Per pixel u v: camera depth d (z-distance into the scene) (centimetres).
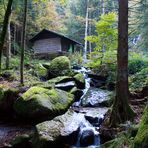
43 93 1018
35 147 727
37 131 750
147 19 1602
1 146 763
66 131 771
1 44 504
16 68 1647
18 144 766
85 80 1557
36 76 1577
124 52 805
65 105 1034
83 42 3959
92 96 1287
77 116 948
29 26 3005
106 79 1529
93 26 3769
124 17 811
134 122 722
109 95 1276
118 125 748
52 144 712
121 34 810
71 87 1351
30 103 949
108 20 1498
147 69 1248
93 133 814
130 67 1482
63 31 3903
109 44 1535
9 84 1255
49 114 934
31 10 2995
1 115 1047
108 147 594
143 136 326
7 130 907
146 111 372
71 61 2319
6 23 504
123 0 814
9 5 501
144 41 2067
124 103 786
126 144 553
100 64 1567
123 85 796
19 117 995
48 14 3291
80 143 795
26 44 3003
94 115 963
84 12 3991
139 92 1017
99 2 3456
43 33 2581
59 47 2530
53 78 1562
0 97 1044
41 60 2245
